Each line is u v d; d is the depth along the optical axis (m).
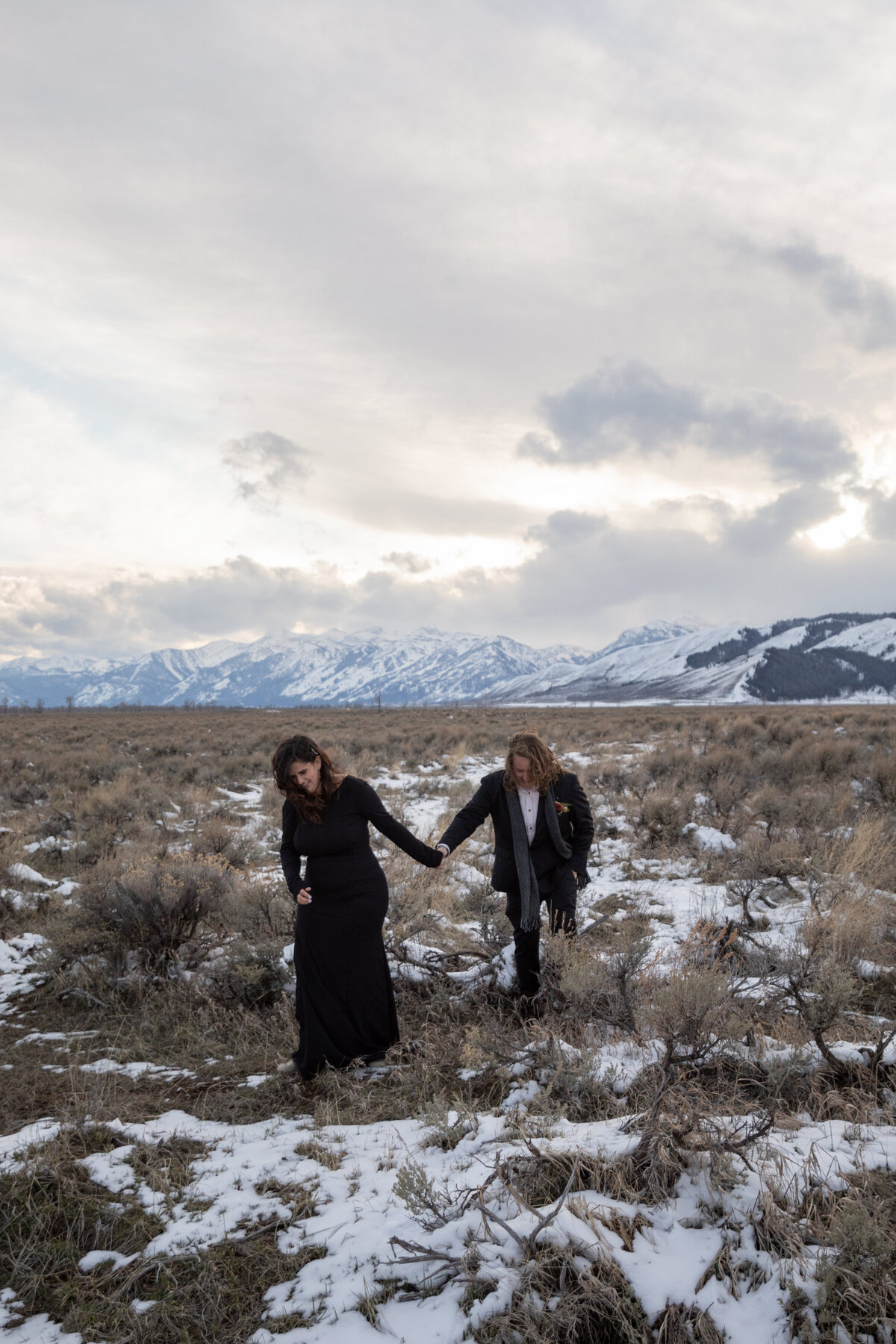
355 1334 2.14
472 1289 2.24
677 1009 3.03
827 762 13.76
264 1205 2.80
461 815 4.68
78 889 6.44
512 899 4.66
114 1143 3.33
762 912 6.54
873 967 4.77
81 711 109.75
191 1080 4.18
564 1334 2.07
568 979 3.79
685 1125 2.79
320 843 4.14
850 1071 3.42
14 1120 3.70
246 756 21.64
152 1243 2.61
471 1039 3.85
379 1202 2.75
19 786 15.72
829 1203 2.47
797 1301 2.12
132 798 12.70
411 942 6.01
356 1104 3.75
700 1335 2.04
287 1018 4.88
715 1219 2.46
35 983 5.85
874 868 6.85
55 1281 2.49
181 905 5.84
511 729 30.69
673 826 9.45
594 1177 2.58
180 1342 2.20
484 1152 2.96
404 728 35.31
